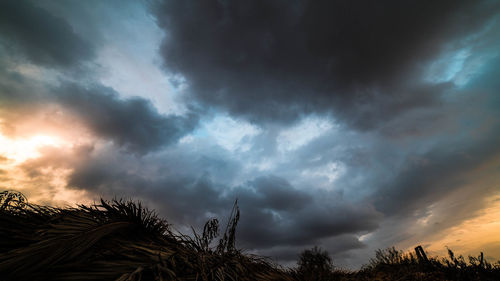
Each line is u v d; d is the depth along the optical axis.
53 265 1.50
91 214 2.45
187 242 2.64
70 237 1.78
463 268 5.68
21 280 1.33
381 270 6.77
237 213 2.82
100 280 1.53
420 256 6.84
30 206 2.30
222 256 2.42
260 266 2.77
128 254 1.93
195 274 1.99
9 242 1.71
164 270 1.77
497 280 5.04
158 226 2.71
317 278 3.46
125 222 2.34
